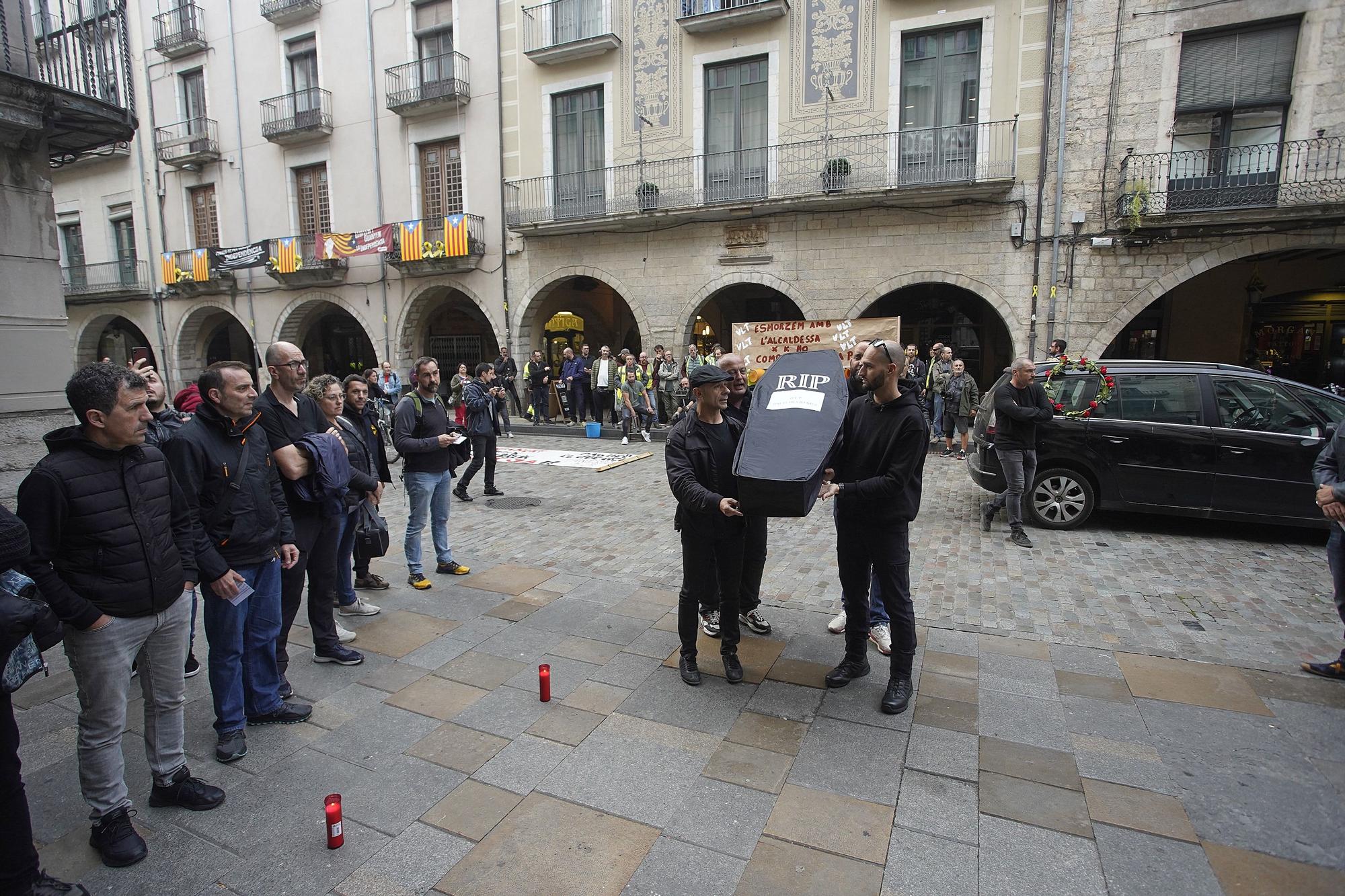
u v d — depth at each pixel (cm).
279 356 387
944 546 670
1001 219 1249
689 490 376
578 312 1972
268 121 1916
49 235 529
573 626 491
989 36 1229
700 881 257
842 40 1332
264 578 356
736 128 1448
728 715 371
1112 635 463
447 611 519
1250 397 677
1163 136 1142
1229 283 1421
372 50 1791
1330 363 1369
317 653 432
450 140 1761
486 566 626
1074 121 1186
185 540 297
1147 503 696
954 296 1644
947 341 1667
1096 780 313
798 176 1377
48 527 251
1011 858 267
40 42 530
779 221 1412
